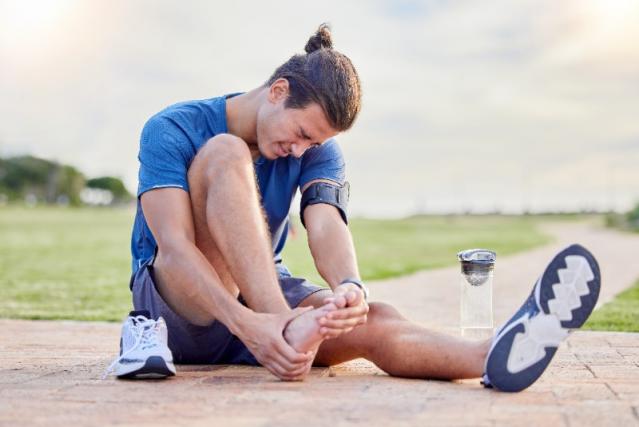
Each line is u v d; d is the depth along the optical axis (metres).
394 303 6.75
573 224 59.12
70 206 97.94
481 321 2.72
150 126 2.60
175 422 1.87
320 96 2.44
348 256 2.63
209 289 2.41
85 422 1.88
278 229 2.89
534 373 2.19
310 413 1.96
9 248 17.66
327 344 2.62
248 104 2.66
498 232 38.50
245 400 2.13
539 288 2.17
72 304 6.49
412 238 29.36
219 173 2.41
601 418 1.90
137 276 2.73
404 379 2.49
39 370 2.77
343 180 2.81
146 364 2.43
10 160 96.38
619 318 5.22
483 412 1.97
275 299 2.40
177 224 2.47
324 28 2.63
